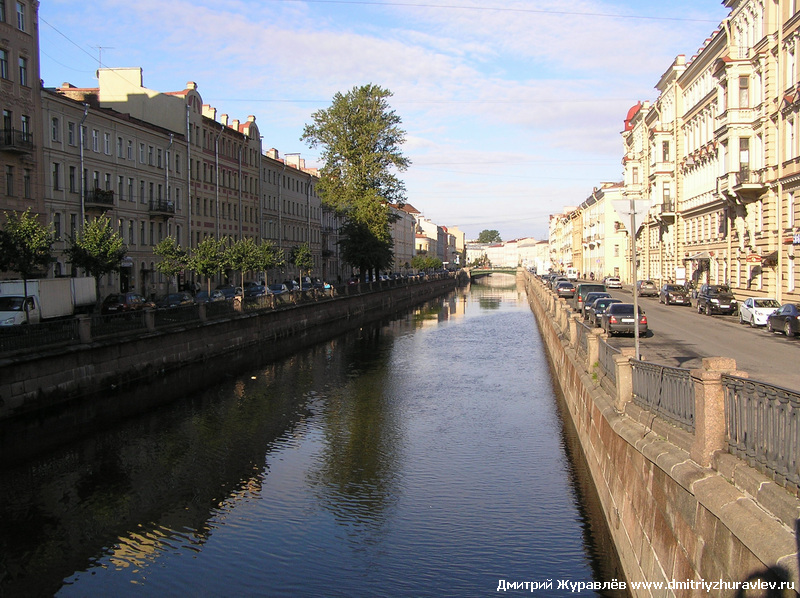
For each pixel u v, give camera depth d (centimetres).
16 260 2445
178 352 2900
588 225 11006
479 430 2022
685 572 724
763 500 582
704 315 3825
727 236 4397
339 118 5988
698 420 751
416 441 1903
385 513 1366
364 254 6175
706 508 663
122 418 2153
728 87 3997
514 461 1709
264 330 3966
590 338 1702
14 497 1454
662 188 6166
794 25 3325
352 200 5997
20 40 3594
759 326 3047
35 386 1964
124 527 1302
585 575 1094
